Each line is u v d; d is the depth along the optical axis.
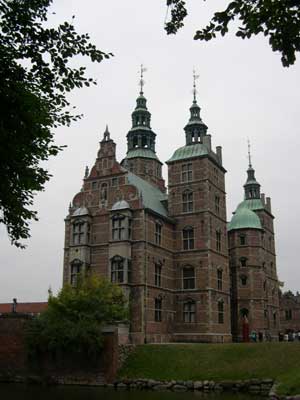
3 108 12.67
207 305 52.88
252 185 80.19
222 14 8.71
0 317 44.31
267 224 78.75
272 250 79.25
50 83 12.96
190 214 56.72
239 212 71.94
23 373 42.16
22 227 16.81
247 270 67.56
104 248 52.59
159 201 59.47
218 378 36.19
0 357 43.31
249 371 35.97
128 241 50.78
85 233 53.28
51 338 40.50
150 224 52.50
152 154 70.69
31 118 13.28
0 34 12.03
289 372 33.69
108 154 55.81
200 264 54.56
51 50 12.28
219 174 61.38
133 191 52.69
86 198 55.62
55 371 41.19
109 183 54.62
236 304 66.88
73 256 53.12
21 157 14.14
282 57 8.77
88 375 39.97
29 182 15.12
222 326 55.25
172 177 59.19
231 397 31.11
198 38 9.01
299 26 8.41
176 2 9.61
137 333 48.19
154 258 52.12
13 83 12.52
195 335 52.69
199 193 56.88
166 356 40.47
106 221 53.41
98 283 44.22
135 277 50.00
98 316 41.47
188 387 36.22
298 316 105.00
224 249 59.53
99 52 12.45
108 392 34.59
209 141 61.00
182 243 56.50
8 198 15.06
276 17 8.46
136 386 37.75
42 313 43.75
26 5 11.99
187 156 58.75
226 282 58.50
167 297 53.69
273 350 37.91
